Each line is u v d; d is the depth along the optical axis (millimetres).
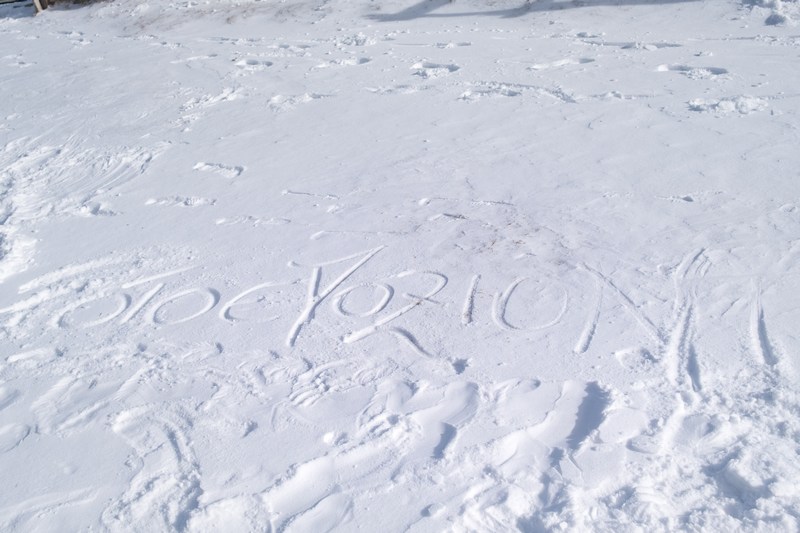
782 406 2844
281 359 3541
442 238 4590
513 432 2861
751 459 2584
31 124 8195
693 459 2643
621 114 6414
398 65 8945
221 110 7891
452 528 2449
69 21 14570
